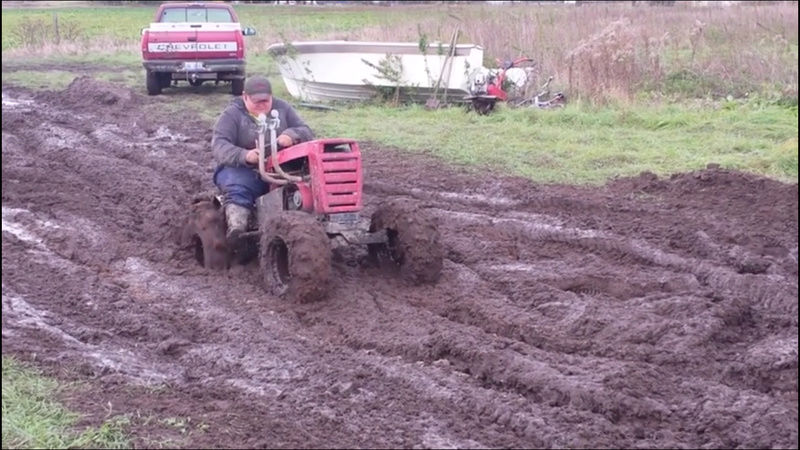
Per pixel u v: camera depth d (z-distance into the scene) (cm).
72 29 3147
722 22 2295
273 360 625
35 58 2727
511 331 677
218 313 709
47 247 891
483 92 1566
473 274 791
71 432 516
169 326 696
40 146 1372
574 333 673
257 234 776
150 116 1616
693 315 690
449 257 847
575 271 798
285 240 720
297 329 682
